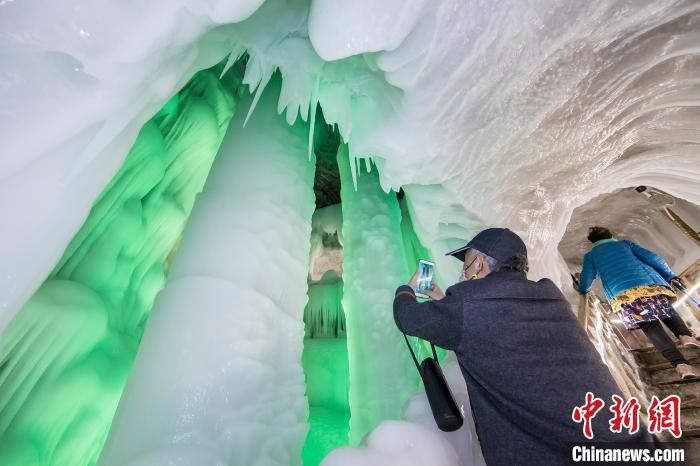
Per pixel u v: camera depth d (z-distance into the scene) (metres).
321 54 1.33
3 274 0.77
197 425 1.17
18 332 1.58
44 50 0.75
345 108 1.84
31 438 1.67
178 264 1.58
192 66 1.44
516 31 1.23
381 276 3.13
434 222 2.39
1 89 0.72
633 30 1.26
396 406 2.54
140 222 2.77
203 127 3.60
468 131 1.62
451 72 1.37
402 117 1.65
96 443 2.13
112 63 0.82
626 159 2.00
